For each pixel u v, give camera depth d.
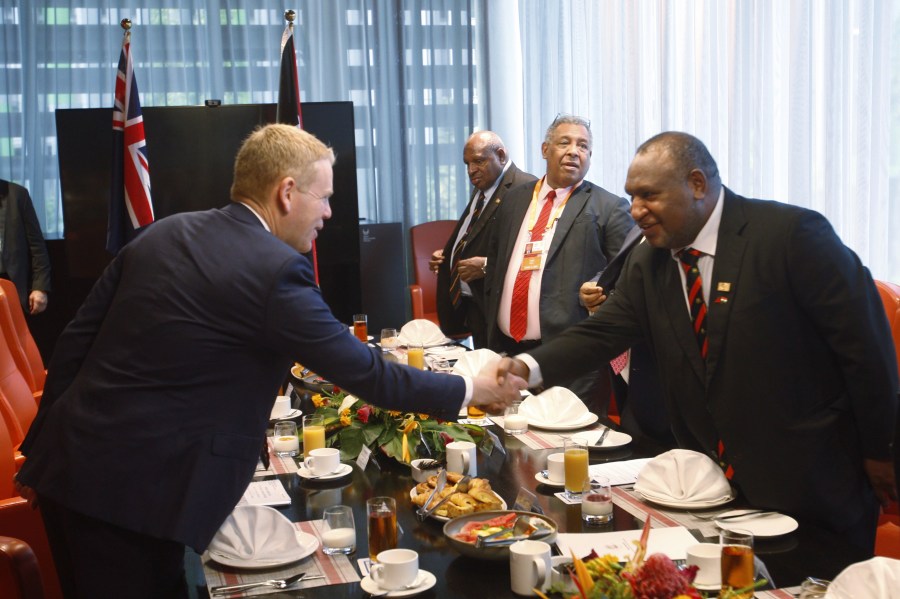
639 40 5.22
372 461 2.49
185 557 1.89
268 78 6.77
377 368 1.99
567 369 2.37
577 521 1.95
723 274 2.07
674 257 2.19
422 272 6.46
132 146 4.30
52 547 1.98
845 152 3.76
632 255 2.38
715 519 1.91
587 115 5.94
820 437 2.01
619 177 5.53
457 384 2.13
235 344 1.86
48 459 1.83
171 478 1.81
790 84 3.97
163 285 1.86
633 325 2.39
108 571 1.80
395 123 7.00
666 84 4.91
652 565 1.22
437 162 7.03
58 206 6.58
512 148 7.11
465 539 1.76
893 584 1.37
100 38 6.54
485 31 6.99
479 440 2.53
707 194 2.10
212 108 5.56
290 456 2.58
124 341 1.85
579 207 3.82
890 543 2.38
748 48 4.29
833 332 1.99
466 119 7.04
